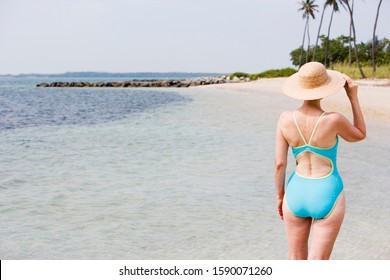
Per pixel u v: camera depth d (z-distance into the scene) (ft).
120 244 21.91
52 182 35.29
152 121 82.84
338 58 436.35
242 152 47.85
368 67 227.20
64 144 56.59
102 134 66.28
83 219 25.82
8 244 22.00
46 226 24.71
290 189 15.05
